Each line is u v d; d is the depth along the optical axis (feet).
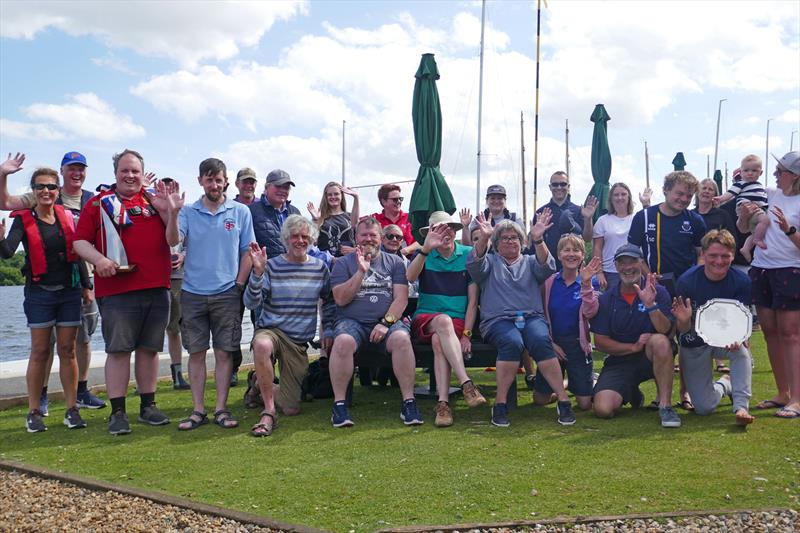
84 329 20.03
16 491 12.71
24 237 17.08
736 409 16.62
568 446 14.73
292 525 10.63
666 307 17.12
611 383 17.47
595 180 43.19
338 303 18.43
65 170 19.22
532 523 10.51
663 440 14.96
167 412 19.11
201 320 17.60
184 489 12.51
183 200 16.78
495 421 16.87
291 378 18.31
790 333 16.96
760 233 17.63
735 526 10.31
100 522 11.07
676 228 18.99
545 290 19.56
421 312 18.94
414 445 15.07
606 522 10.53
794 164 17.08
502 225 18.79
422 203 25.31
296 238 18.24
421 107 25.96
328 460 14.07
